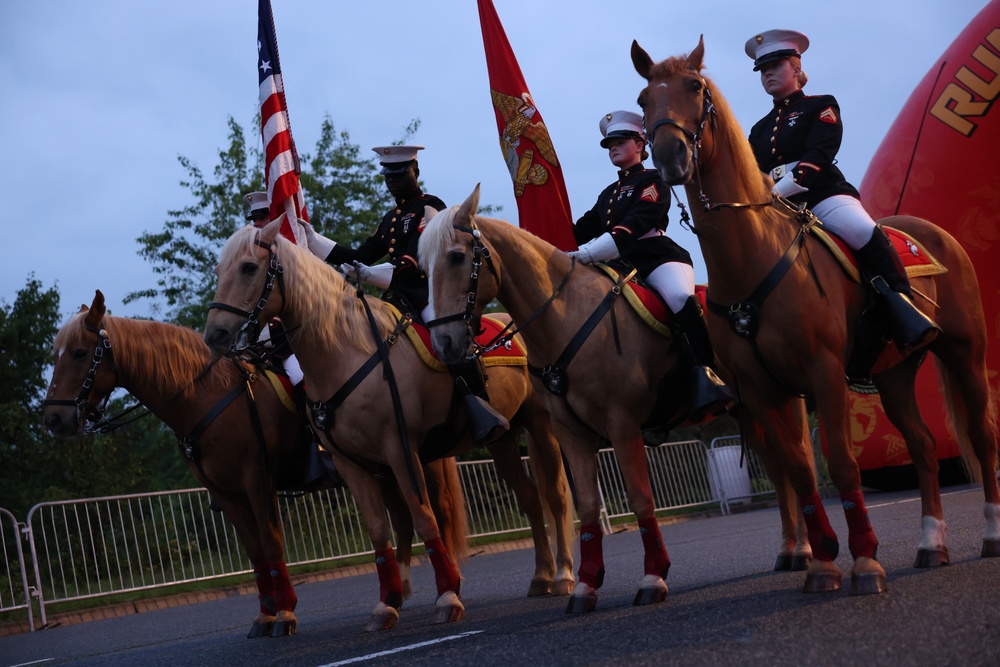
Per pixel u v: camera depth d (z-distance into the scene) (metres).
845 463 5.02
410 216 7.25
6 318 21.69
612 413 5.88
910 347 5.45
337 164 23.42
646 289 6.13
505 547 14.81
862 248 5.57
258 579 7.43
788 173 5.62
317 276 6.45
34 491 19.16
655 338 6.00
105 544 11.52
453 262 5.70
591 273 6.06
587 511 5.98
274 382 7.31
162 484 25.00
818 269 5.30
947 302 6.29
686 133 4.91
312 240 7.63
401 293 6.81
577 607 5.77
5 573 10.95
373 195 23.50
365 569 13.74
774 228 5.27
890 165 15.04
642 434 6.31
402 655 5.01
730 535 11.84
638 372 5.87
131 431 21.38
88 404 7.01
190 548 12.23
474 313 5.78
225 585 12.86
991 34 14.19
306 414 7.34
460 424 6.68
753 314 5.16
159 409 7.08
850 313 5.54
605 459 16.56
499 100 8.58
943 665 3.23
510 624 5.71
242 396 7.14
